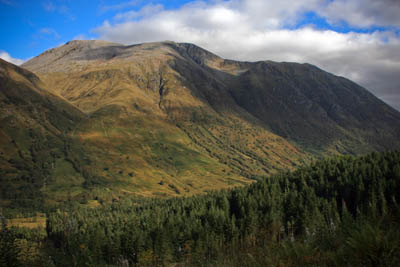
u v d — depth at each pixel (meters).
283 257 14.81
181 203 170.00
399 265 11.12
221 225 88.62
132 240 77.94
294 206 97.88
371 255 11.59
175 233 84.69
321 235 16.89
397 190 94.25
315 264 13.25
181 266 24.69
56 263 23.78
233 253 20.12
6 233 21.47
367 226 12.77
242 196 135.75
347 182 118.88
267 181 170.62
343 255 12.73
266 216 90.44
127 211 189.88
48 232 136.50
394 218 15.68
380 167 130.00
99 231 99.06
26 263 21.20
